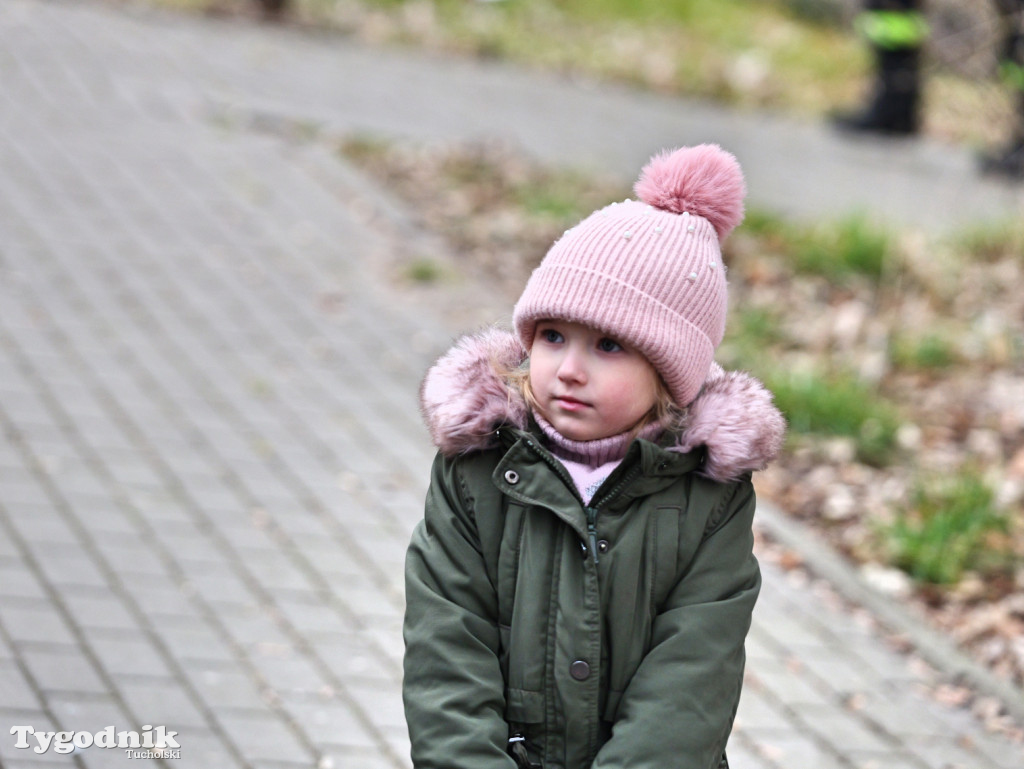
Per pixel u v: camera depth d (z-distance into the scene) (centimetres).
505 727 316
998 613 667
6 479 662
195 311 887
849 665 613
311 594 607
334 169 1156
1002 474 805
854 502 763
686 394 331
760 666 601
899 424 854
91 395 762
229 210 1045
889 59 1515
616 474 320
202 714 511
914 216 1230
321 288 953
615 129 1380
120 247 954
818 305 1037
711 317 331
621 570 319
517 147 1273
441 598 323
